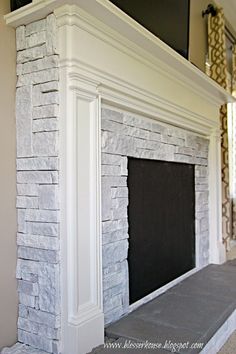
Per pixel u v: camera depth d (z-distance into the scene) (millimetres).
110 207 1725
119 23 1525
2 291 1466
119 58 1673
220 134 3203
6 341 1478
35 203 1473
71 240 1391
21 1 1502
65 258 1398
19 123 1509
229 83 4008
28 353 1424
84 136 1451
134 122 1919
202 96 2652
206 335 1562
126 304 1832
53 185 1423
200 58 3225
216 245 2979
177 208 2443
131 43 1702
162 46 1823
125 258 1835
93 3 1366
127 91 1741
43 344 1447
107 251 1698
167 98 2117
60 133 1410
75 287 1390
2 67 1472
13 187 1515
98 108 1540
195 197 2740
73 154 1395
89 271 1470
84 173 1450
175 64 2055
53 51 1416
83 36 1445
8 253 1493
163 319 1725
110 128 1726
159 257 2193
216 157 3018
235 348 1709
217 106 3014
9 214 1497
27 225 1495
